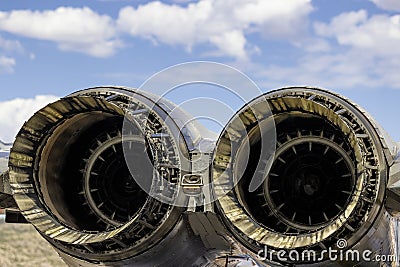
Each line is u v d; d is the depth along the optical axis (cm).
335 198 802
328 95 796
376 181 748
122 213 841
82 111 794
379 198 749
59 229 776
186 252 840
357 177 712
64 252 801
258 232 750
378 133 773
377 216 753
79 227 832
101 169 848
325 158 805
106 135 848
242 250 790
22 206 788
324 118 746
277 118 789
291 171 816
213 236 826
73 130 829
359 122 768
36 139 806
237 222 758
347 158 788
